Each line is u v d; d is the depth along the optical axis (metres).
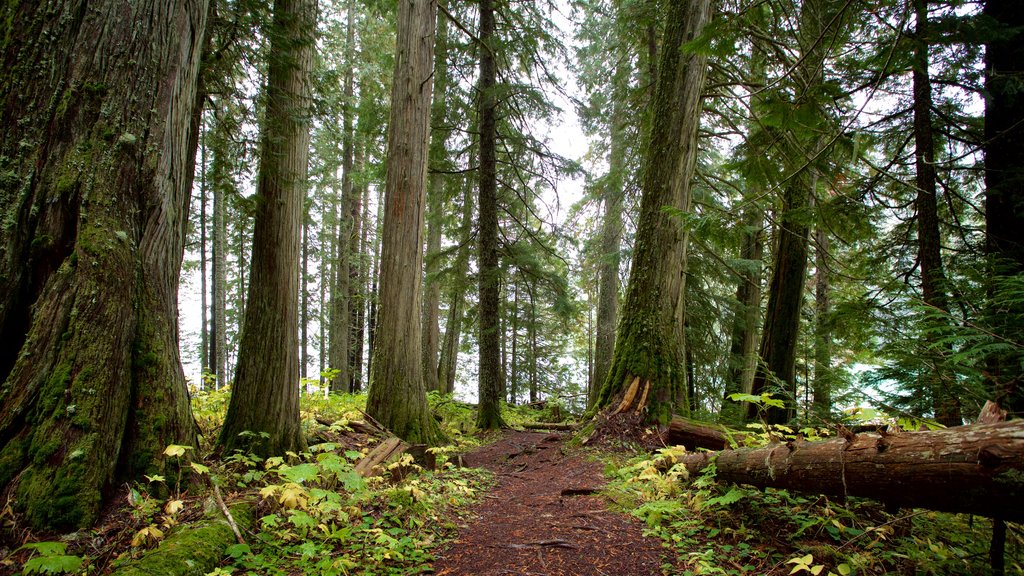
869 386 3.57
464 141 12.21
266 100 5.06
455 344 19.84
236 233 15.31
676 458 4.50
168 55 3.60
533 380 21.08
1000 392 2.81
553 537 3.62
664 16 9.29
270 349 4.72
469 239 12.20
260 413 4.62
